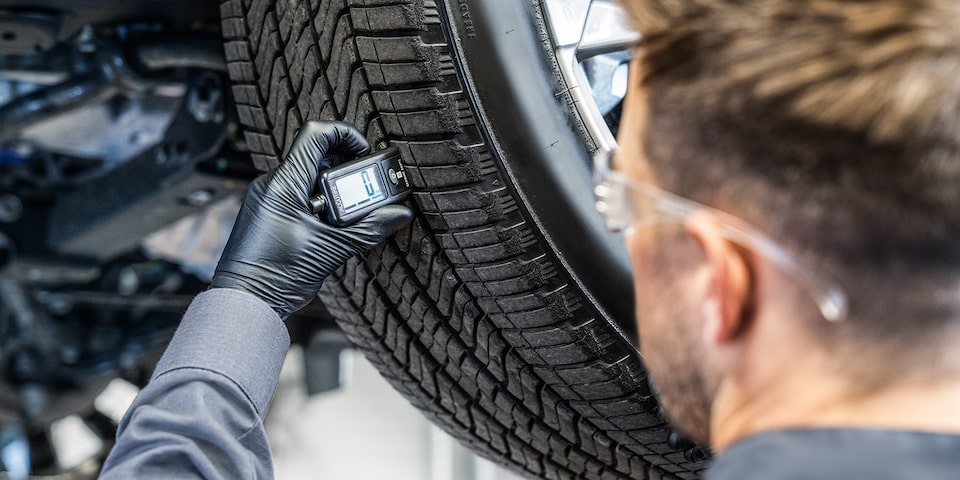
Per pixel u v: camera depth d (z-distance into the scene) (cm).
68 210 183
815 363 60
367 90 106
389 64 103
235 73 121
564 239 108
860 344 58
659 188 65
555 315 111
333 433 337
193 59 146
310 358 237
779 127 57
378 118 108
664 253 67
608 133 107
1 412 210
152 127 186
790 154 57
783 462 59
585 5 107
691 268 66
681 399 70
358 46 104
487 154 105
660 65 63
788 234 58
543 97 105
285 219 110
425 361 123
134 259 212
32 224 189
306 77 111
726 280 62
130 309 218
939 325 57
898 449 57
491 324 115
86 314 216
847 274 57
